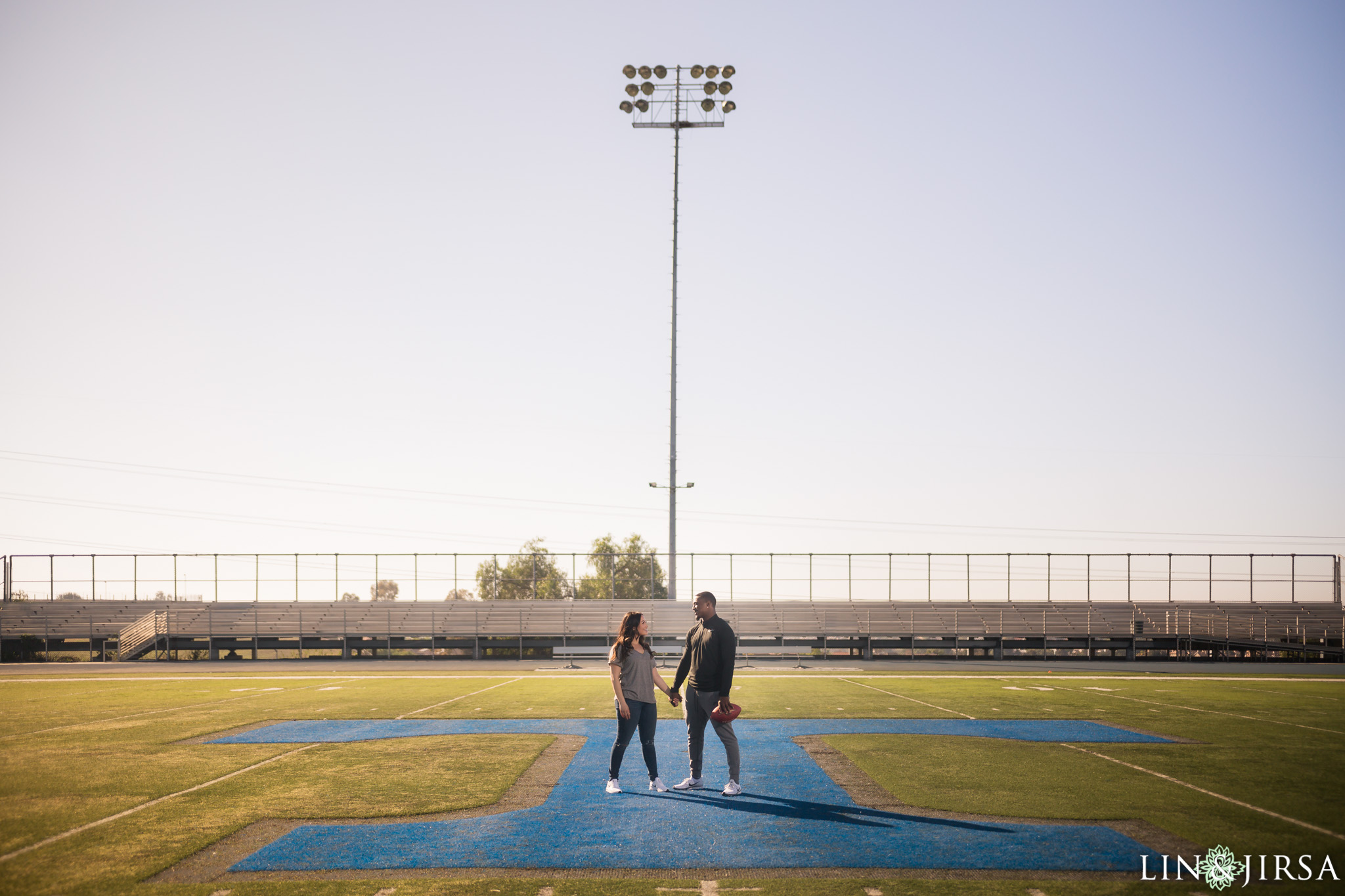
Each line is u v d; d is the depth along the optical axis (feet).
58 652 141.38
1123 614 139.95
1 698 61.05
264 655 140.77
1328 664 107.96
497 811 25.59
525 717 47.75
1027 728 42.98
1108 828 23.53
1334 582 145.38
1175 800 26.81
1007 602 147.02
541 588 217.97
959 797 27.32
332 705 54.70
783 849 21.67
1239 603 145.48
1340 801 26.63
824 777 30.53
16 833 23.22
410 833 23.21
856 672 90.27
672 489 121.70
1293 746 37.19
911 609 142.51
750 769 32.22
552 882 19.24
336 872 19.92
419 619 138.72
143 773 31.37
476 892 18.56
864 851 21.49
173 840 22.54
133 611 145.48
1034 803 26.50
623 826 23.88
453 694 62.13
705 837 22.75
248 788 28.84
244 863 20.61
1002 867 20.17
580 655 119.96
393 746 37.47
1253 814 25.08
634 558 254.88
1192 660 117.50
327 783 29.58
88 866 20.33
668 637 130.82
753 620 138.00
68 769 32.30
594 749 36.81
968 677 81.20
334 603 146.41
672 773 31.83
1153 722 45.21
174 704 56.03
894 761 33.58
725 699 27.63
